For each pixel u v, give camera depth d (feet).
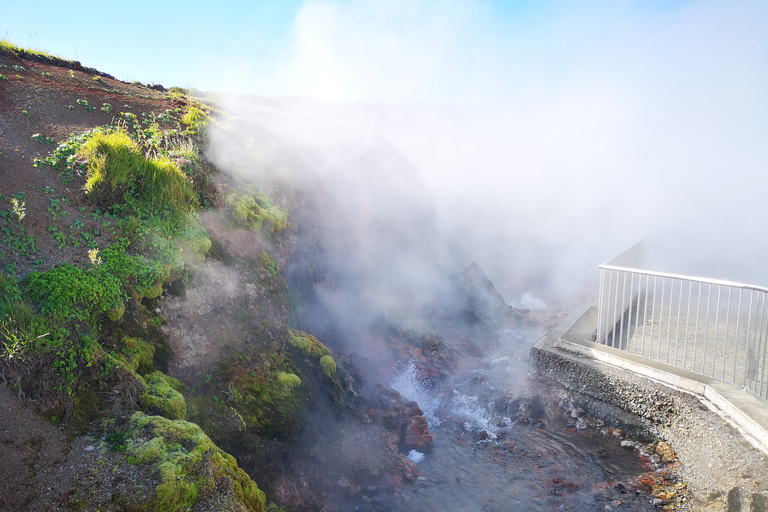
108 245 16.70
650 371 22.58
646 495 19.34
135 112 28.04
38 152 20.06
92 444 11.58
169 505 10.51
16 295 13.28
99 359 13.28
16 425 11.03
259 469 16.43
